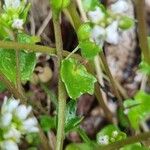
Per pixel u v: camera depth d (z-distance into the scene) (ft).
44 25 0.49
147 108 0.45
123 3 0.33
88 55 0.33
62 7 0.32
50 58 0.50
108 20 0.33
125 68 0.54
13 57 0.35
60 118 0.33
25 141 0.45
